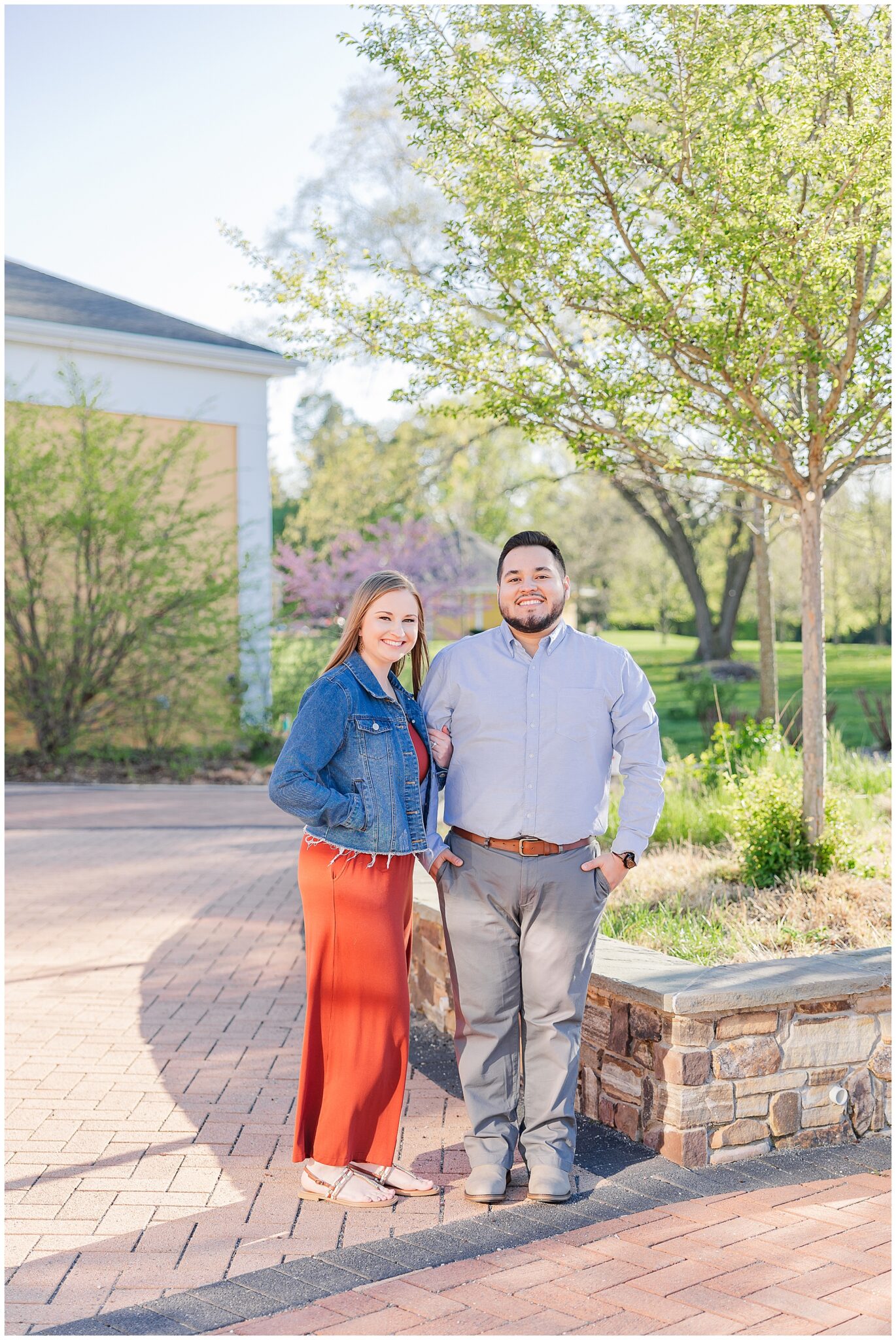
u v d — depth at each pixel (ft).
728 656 89.71
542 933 11.62
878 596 89.20
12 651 46.98
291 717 51.39
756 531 24.16
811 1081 12.43
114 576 47.44
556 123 16.96
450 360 19.30
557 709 11.62
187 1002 17.44
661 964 13.05
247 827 33.86
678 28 16.48
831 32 17.43
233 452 52.90
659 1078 12.08
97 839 31.58
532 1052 11.71
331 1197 11.02
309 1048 11.18
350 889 11.07
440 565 83.97
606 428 18.88
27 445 45.60
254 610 51.57
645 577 113.29
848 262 16.17
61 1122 12.96
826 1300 9.11
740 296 17.13
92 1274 9.58
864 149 15.71
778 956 14.87
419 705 12.14
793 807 19.04
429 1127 12.95
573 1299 9.12
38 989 18.07
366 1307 8.99
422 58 17.97
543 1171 11.12
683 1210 10.77
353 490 82.33
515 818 11.58
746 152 16.19
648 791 11.82
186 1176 11.62
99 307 53.47
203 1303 9.06
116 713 48.03
